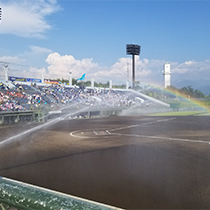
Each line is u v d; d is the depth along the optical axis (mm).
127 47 73250
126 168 10031
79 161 11344
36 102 36500
